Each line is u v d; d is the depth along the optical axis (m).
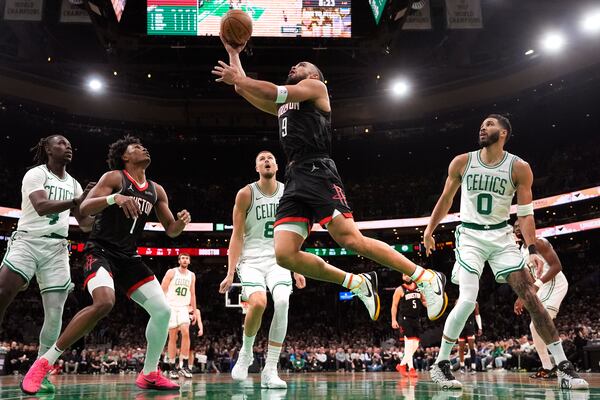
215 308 36.47
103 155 40.03
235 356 24.86
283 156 40.72
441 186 38.97
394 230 38.72
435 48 26.20
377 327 34.25
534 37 29.70
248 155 41.00
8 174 35.78
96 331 30.23
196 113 36.75
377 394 4.37
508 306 31.86
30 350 22.72
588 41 29.45
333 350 26.45
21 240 5.22
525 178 5.43
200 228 36.75
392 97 35.66
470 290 5.27
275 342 5.75
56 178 5.40
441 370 5.30
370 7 18.75
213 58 22.48
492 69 32.84
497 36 29.64
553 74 32.16
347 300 37.19
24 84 32.25
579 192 30.20
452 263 38.22
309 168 4.42
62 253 5.42
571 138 37.97
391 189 40.69
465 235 5.54
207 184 41.50
